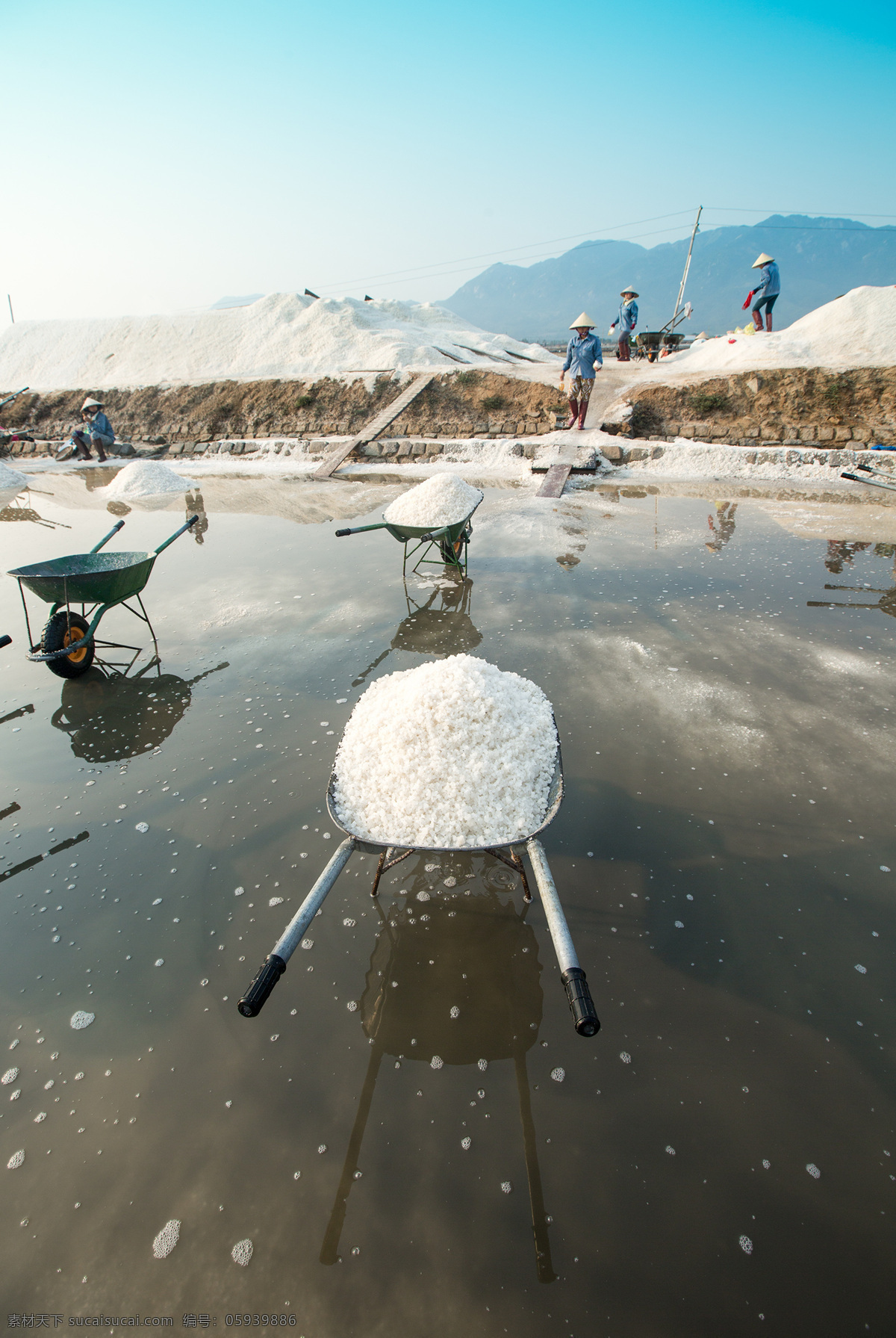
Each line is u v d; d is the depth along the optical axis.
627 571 6.04
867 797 3.07
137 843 3.06
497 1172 1.79
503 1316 1.51
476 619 5.15
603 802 3.10
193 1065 2.11
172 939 2.56
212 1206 1.75
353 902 2.67
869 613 5.00
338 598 5.77
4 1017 2.30
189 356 17.55
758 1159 1.78
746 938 2.42
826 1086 1.95
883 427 10.21
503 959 2.40
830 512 7.84
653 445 10.64
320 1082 2.04
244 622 5.39
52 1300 1.60
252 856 2.93
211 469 12.84
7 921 2.69
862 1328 1.46
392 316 19.19
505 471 10.98
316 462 12.67
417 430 13.03
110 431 14.42
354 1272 1.60
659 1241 1.62
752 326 13.48
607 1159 1.80
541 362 18.45
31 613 5.94
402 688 2.74
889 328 11.34
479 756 2.45
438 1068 2.05
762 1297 1.52
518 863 2.54
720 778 3.23
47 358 19.31
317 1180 1.79
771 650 4.46
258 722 3.94
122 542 7.86
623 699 3.93
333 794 2.53
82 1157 1.89
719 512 8.06
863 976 2.27
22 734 4.02
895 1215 1.66
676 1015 2.17
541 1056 2.07
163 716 4.08
